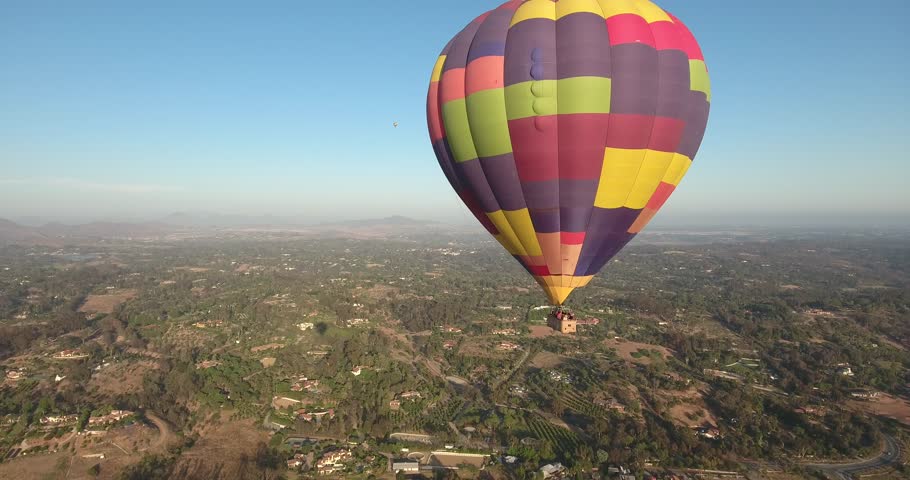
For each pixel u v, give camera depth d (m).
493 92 27.81
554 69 26.69
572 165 27.64
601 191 28.55
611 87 26.55
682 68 27.83
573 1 27.50
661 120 27.70
